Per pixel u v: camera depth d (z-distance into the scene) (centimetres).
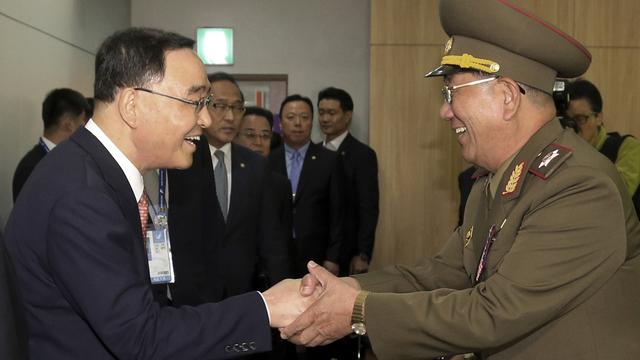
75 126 441
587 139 369
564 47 170
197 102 172
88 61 612
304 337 182
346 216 508
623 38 620
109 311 148
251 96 710
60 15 543
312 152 483
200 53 704
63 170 156
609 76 621
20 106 468
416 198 640
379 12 641
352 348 466
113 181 161
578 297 158
